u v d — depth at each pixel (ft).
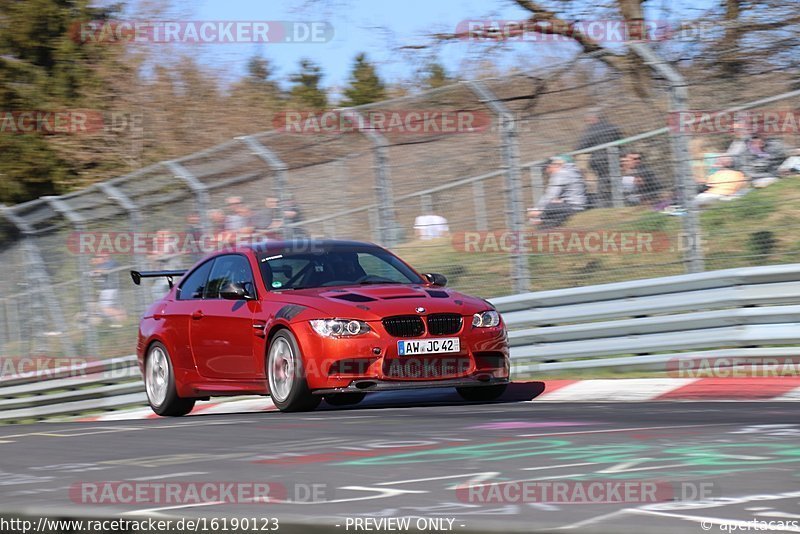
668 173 85.20
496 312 73.31
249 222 102.17
